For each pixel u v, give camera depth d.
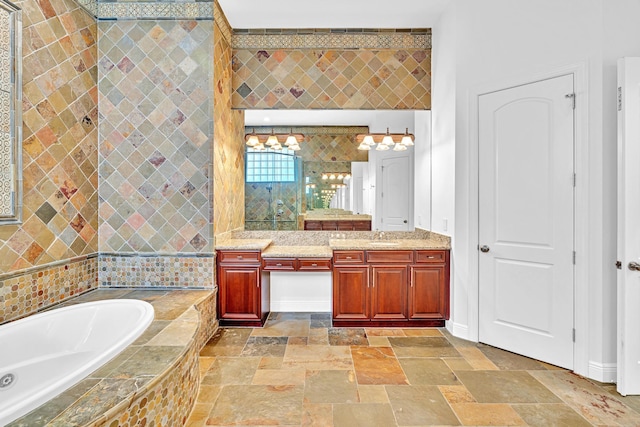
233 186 3.65
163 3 2.99
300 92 3.55
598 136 2.23
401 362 2.53
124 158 3.02
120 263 3.04
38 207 2.31
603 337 2.24
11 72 2.07
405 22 3.41
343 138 3.80
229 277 3.17
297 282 3.72
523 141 2.59
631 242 2.07
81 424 1.18
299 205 3.77
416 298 3.19
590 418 1.87
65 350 2.15
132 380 1.47
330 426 1.81
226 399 2.04
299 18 3.33
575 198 2.34
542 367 2.45
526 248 2.59
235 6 3.11
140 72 3.00
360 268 3.21
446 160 3.17
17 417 1.21
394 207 3.77
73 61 2.66
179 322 2.18
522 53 2.58
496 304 2.78
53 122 2.45
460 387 2.19
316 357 2.60
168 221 3.04
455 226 3.03
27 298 2.21
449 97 3.09
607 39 2.21
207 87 3.00
